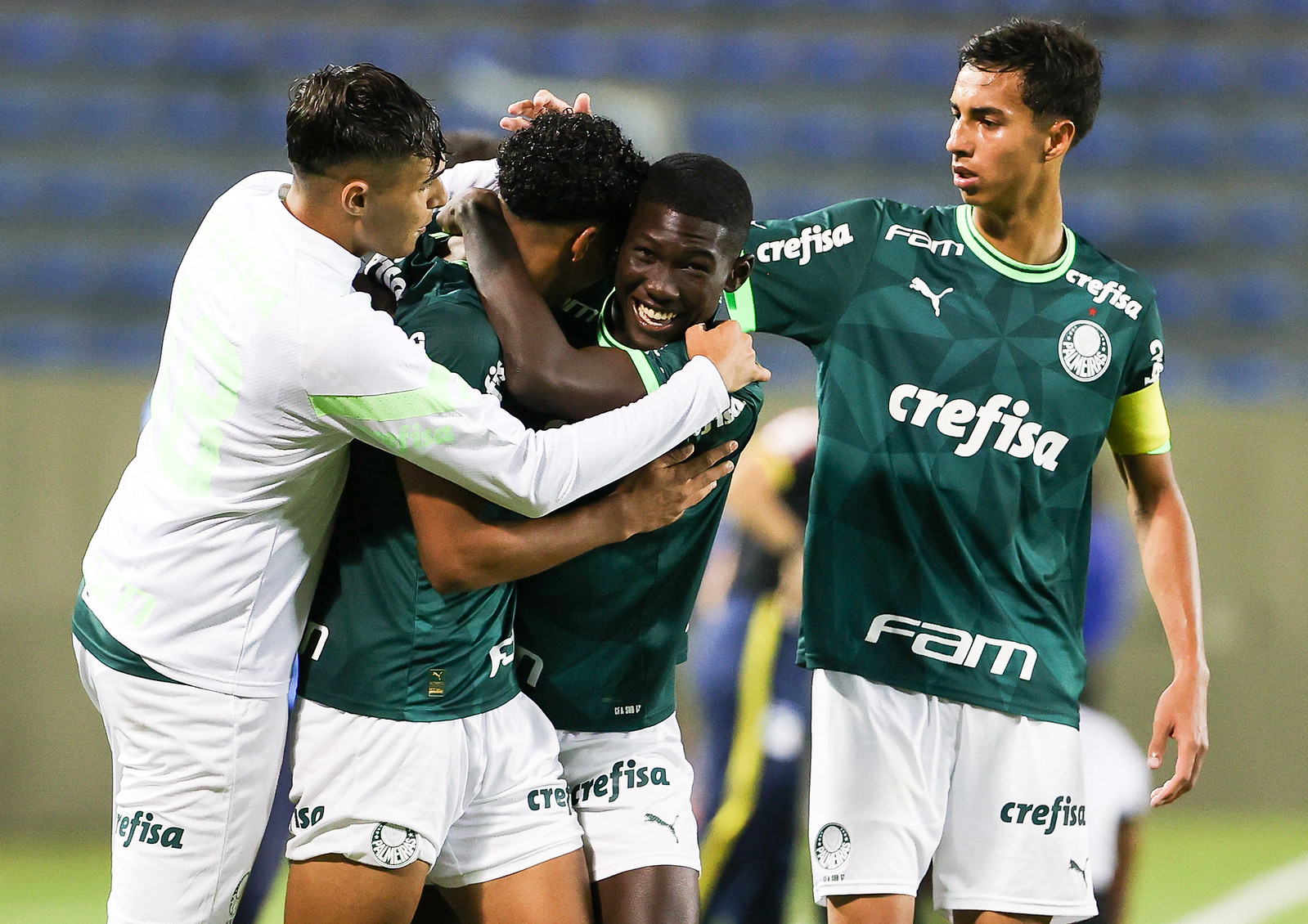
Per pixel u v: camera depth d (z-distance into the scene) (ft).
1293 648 98.53
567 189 29.78
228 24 139.03
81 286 125.08
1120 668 92.99
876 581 35.19
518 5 141.28
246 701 29.81
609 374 30.25
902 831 34.94
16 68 135.54
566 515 29.96
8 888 74.13
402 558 29.99
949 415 34.91
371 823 29.89
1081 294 35.53
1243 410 100.27
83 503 93.50
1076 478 35.70
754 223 35.06
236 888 30.89
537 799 32.27
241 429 28.76
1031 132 33.83
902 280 35.40
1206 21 142.10
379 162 28.68
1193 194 134.92
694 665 83.41
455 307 30.12
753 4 142.61
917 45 141.90
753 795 54.44
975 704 35.14
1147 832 90.84
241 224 29.86
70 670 91.71
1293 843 87.20
